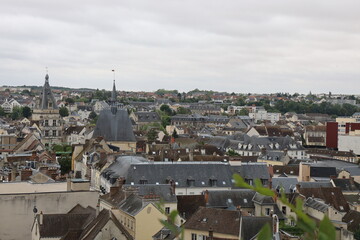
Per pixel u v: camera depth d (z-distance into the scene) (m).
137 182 148.12
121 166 160.62
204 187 152.00
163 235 96.69
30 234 108.81
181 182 151.25
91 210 109.75
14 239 107.81
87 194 114.19
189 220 103.62
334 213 132.62
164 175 151.88
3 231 107.12
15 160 177.62
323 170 188.50
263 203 122.50
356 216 131.62
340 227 124.00
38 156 182.25
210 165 158.50
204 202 124.12
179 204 121.94
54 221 100.06
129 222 105.75
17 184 121.12
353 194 162.12
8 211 107.69
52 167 165.25
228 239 91.00
